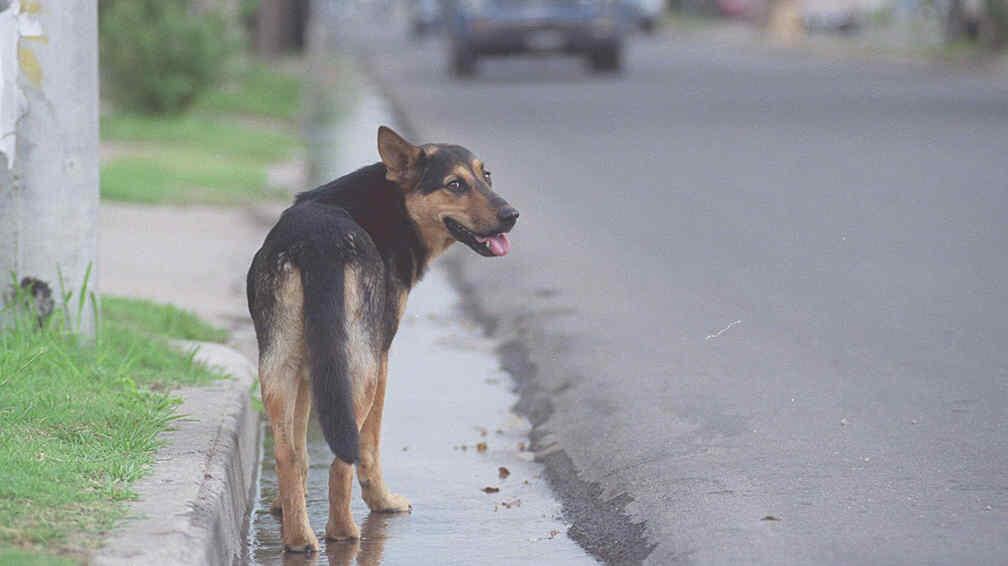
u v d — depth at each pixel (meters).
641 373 11.80
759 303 14.34
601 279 15.95
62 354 10.22
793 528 8.02
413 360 13.39
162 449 8.61
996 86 42.03
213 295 15.47
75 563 6.56
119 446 8.51
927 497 8.43
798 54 62.66
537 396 11.80
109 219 19.81
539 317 14.41
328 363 7.54
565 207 20.92
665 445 9.80
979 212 19.52
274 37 53.66
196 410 9.58
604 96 39.59
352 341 7.84
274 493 9.45
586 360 12.47
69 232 10.89
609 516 8.79
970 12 58.38
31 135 10.72
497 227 8.41
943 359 11.79
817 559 7.55
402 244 8.55
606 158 26.38
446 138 29.25
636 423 10.40
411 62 57.56
